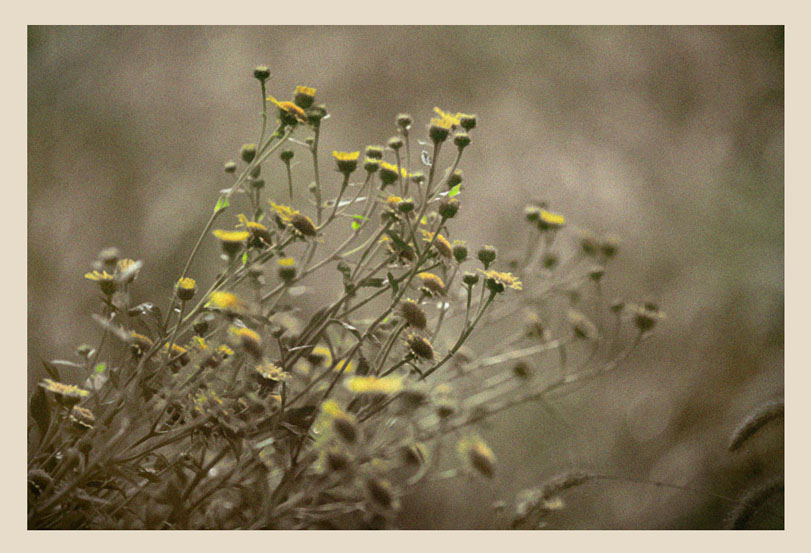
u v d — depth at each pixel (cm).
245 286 68
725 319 147
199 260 142
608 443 132
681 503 121
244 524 61
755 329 144
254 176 65
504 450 124
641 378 142
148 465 63
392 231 62
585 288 104
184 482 61
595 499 111
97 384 63
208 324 63
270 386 60
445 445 82
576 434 130
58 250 142
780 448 97
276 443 61
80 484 59
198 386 60
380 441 62
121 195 150
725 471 121
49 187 149
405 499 96
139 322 62
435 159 63
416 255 62
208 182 151
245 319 61
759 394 130
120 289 61
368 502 58
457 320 101
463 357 71
